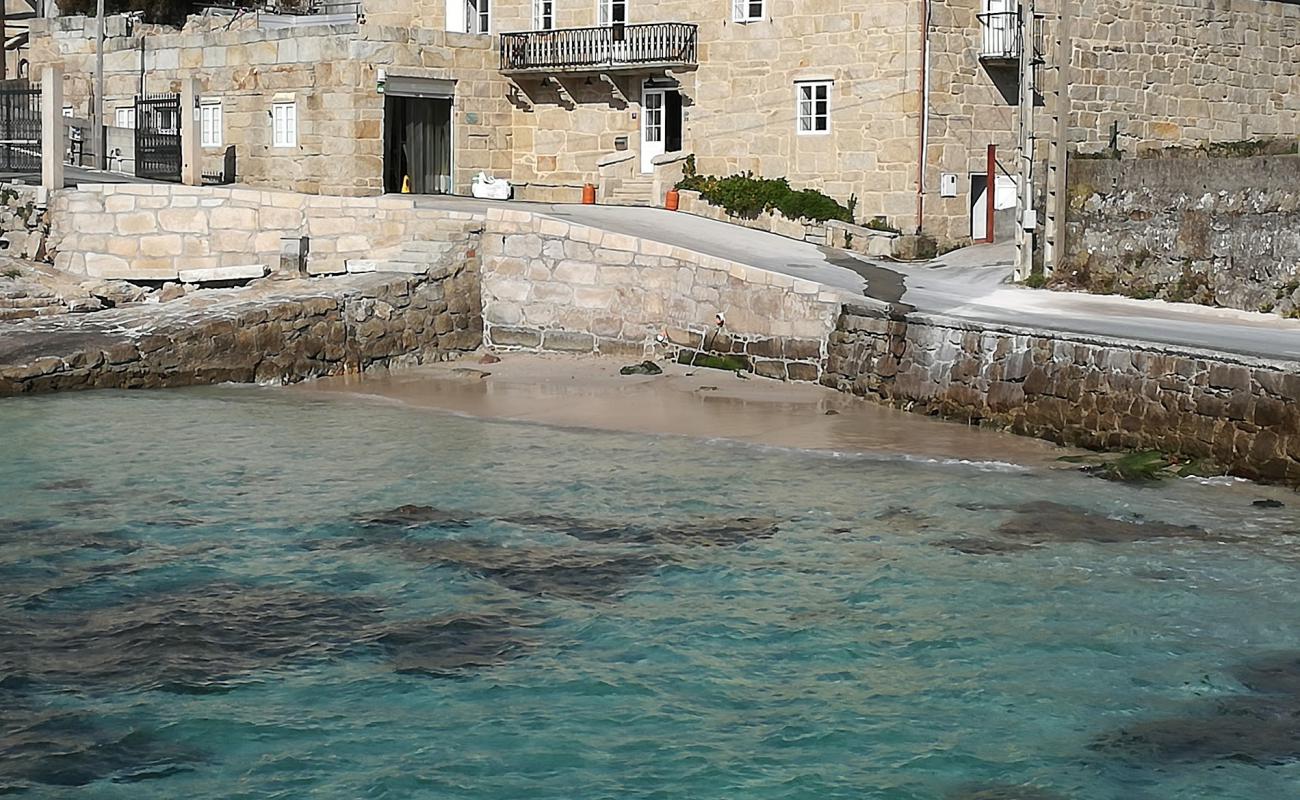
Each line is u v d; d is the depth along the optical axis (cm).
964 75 3819
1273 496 1981
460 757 1251
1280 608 1576
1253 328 2447
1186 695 1373
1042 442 2327
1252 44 4303
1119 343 2239
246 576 1672
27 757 1245
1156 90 4088
